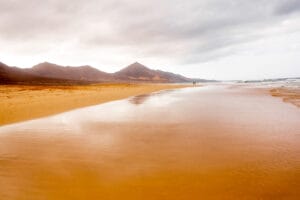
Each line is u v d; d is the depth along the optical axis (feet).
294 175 18.07
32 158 22.54
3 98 77.15
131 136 30.96
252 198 14.71
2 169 19.81
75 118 45.60
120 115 49.24
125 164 20.79
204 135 31.04
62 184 16.90
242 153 23.50
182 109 57.88
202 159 21.90
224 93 120.57
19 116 46.62
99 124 39.55
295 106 58.75
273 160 21.42
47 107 59.47
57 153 24.02
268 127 35.40
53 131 34.40
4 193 15.62
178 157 22.49
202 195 15.15
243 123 38.73
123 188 16.24
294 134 30.96
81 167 20.16
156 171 19.13
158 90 174.91
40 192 15.72
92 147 26.05
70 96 91.56
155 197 14.98
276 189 15.87
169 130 34.32
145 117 46.37
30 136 31.32
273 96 89.56
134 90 165.27
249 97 89.25
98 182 17.17
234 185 16.51
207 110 55.11
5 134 32.58
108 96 101.91
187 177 17.94
